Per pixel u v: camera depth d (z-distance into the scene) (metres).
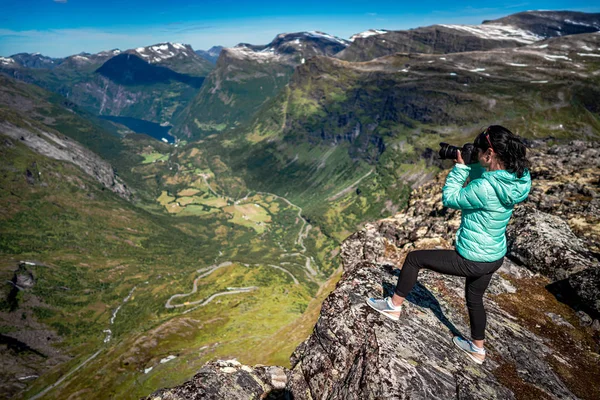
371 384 2.10
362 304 2.74
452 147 2.20
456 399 1.99
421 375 2.10
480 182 1.96
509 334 2.82
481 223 2.01
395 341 2.33
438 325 2.63
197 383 3.53
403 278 2.39
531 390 2.18
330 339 2.72
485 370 2.29
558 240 4.24
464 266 2.10
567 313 3.37
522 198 1.92
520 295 3.67
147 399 3.32
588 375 2.52
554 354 2.70
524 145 1.87
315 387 2.70
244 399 3.45
